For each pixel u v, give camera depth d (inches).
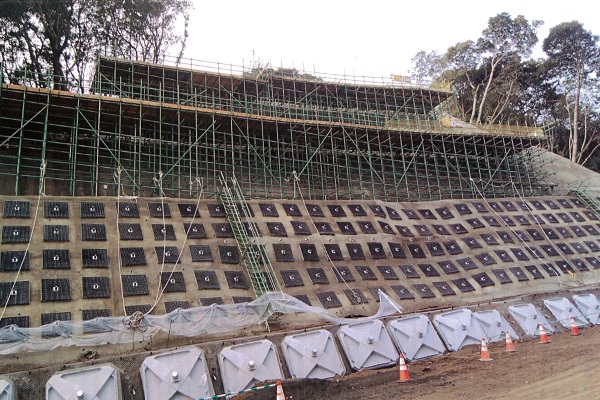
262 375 778.2
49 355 784.9
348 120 1831.9
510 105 3002.0
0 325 847.7
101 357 800.3
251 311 983.6
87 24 1788.9
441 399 633.0
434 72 3036.4
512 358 857.5
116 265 1045.2
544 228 1696.6
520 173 2070.6
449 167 1930.4
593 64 2898.6
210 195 1389.0
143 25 1881.2
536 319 1139.9
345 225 1413.6
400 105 2076.8
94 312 936.9
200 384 738.2
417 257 1409.9
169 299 1021.8
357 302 1176.2
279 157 1545.3
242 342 854.5
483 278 1389.0
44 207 1092.5
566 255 1590.8
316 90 1834.4
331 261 1282.0
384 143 1776.6
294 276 1197.1
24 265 959.6
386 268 1327.5
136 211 1184.8
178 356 762.2
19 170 1146.7
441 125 1852.9
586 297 1280.8
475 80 3026.6
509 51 2871.6
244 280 1135.6
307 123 1537.9
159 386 718.5
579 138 2901.1
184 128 1462.8
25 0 1579.7
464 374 767.7
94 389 677.9
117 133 1338.6
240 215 1302.9
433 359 911.7
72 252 1031.6
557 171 2176.4
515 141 1987.0
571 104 2876.5
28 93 1176.8
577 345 946.1
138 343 845.8
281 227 1318.9
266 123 1507.1
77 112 1231.5
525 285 1407.5
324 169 1679.4
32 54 1680.6
